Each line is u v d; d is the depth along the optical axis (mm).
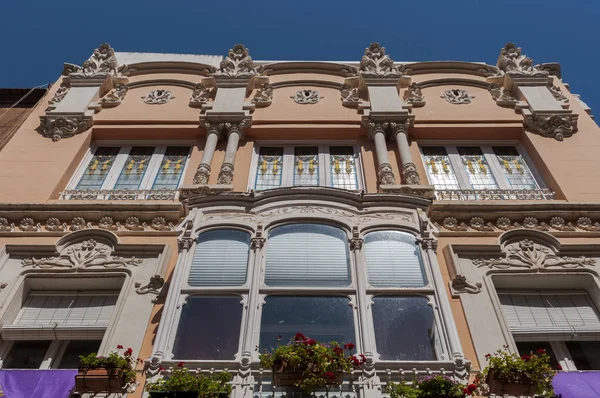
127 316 9617
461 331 9375
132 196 13023
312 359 7465
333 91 16266
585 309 10289
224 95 15539
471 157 14508
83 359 7977
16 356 9781
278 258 9836
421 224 10414
